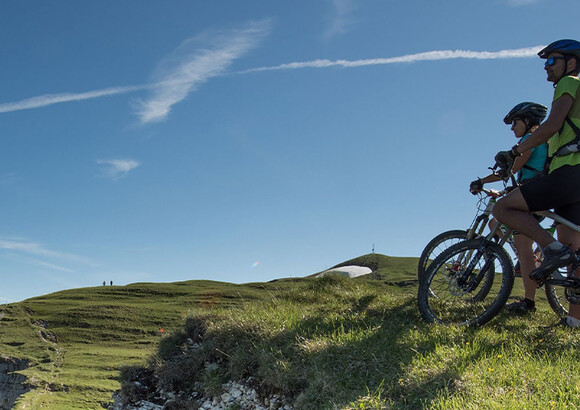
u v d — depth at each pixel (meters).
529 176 5.02
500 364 3.62
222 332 5.51
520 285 10.37
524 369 3.49
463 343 4.14
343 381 3.86
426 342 4.21
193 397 5.15
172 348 6.39
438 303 5.25
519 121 5.07
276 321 5.25
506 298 4.45
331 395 3.72
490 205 5.18
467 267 4.64
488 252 4.58
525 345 4.09
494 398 3.06
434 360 3.79
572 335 4.40
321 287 7.62
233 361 4.86
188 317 6.76
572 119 3.89
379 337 4.44
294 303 6.67
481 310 5.00
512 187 5.02
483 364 3.62
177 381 5.58
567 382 3.21
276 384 4.21
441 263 4.71
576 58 3.97
